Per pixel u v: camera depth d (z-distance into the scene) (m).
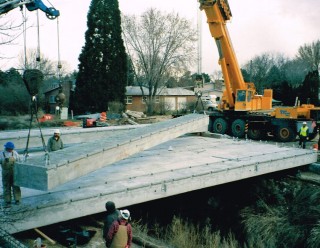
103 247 8.26
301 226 11.50
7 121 30.83
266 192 14.03
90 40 42.12
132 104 50.75
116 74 42.28
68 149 9.91
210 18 22.55
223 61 23.50
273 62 78.94
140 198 9.93
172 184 10.60
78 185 10.03
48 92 52.09
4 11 8.06
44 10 9.10
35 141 16.22
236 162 13.13
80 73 42.47
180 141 18.94
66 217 8.57
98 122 30.02
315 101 38.09
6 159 8.25
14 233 7.91
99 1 41.97
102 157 9.88
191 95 54.25
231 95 24.28
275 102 39.84
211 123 26.33
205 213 13.72
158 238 10.67
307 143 22.23
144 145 12.10
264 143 18.16
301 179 14.27
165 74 46.00
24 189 9.60
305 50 70.06
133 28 44.38
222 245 11.20
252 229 11.98
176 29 44.38
